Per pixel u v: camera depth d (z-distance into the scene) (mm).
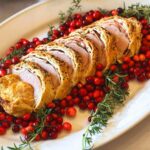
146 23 965
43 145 747
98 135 743
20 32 972
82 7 1018
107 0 1019
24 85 803
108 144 763
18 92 794
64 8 1008
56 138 770
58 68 821
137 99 829
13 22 968
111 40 876
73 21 982
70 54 841
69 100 821
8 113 792
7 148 744
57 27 997
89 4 1018
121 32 909
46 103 803
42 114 777
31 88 809
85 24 978
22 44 946
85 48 865
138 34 916
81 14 1019
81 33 902
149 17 978
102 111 768
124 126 756
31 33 985
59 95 815
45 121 772
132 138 771
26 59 863
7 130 786
